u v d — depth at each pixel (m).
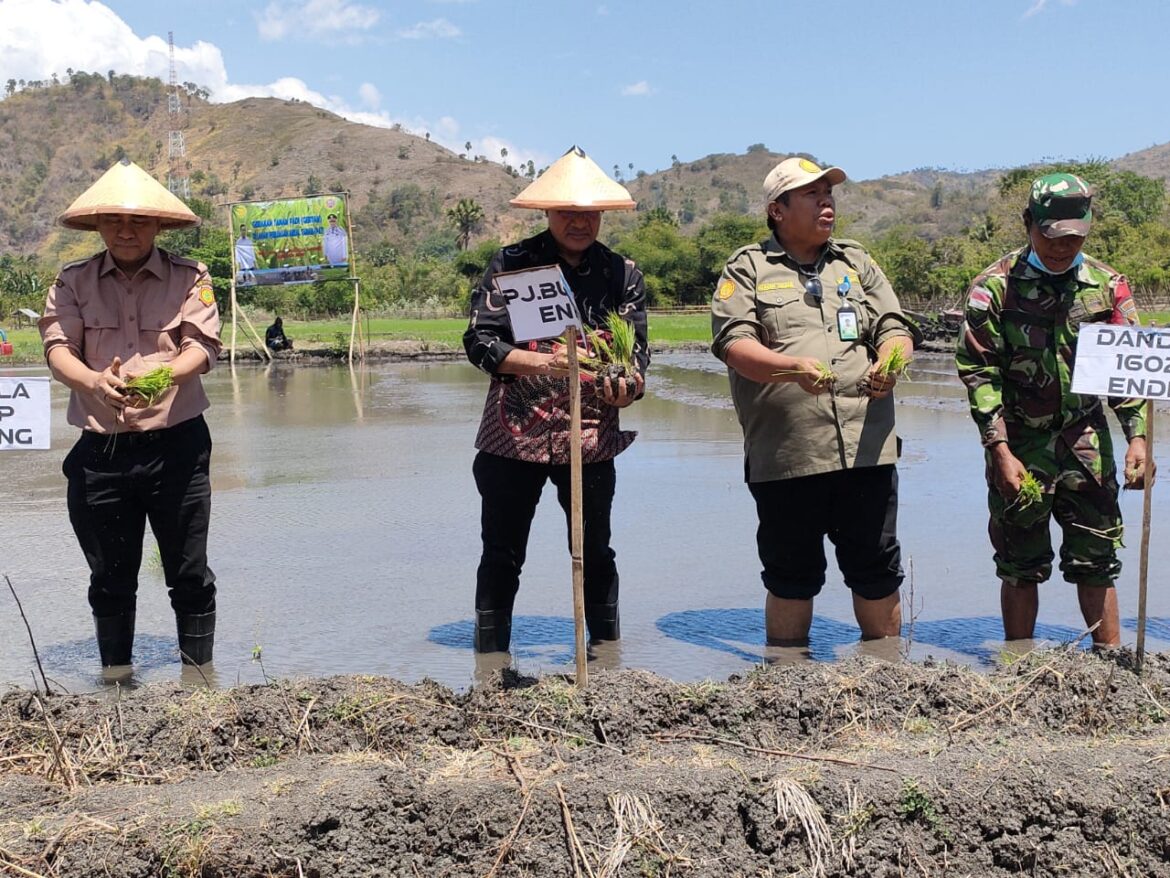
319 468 11.41
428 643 5.55
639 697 4.13
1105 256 44.88
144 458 4.98
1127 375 4.42
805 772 3.55
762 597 6.39
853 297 5.34
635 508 8.91
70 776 3.73
